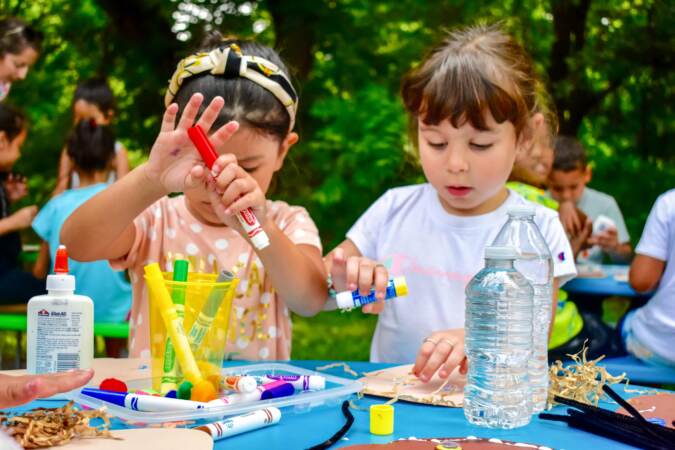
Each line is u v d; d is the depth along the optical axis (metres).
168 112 1.56
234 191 1.46
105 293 3.80
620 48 6.68
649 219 3.27
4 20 4.40
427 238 2.18
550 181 4.32
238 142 1.68
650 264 3.20
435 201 2.20
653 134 7.25
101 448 1.05
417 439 1.15
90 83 4.32
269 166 1.75
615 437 1.18
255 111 1.68
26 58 4.45
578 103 6.88
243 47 1.85
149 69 6.93
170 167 1.59
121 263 1.95
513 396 1.26
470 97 1.76
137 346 1.95
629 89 7.05
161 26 6.83
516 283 1.32
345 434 1.19
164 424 1.23
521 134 1.92
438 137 1.83
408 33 7.19
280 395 1.36
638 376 3.06
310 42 6.85
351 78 6.88
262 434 1.19
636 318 3.23
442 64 1.83
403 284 1.56
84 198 4.02
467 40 1.89
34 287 4.03
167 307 1.35
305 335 6.29
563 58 6.88
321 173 6.46
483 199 1.94
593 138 7.41
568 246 2.04
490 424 1.24
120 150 4.34
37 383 1.07
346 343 6.01
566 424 1.26
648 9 6.78
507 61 1.85
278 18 6.84
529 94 1.94
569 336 3.20
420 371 1.51
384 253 2.22
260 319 2.02
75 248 1.75
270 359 2.00
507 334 1.29
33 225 4.03
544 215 2.07
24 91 7.50
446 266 2.14
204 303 1.37
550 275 1.53
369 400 1.43
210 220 2.02
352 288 1.61
